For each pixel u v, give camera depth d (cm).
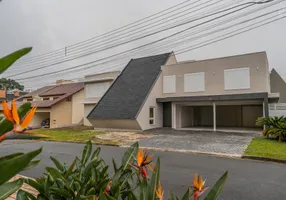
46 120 2369
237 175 589
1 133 87
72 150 985
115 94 1906
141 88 1839
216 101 1659
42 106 2275
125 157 228
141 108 1655
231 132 1555
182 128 1819
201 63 1720
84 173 226
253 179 553
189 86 1759
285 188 490
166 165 698
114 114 1702
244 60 1558
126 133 1534
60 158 812
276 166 682
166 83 1869
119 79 2061
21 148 1064
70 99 2412
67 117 2370
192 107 2189
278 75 2123
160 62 1998
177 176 580
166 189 485
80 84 2677
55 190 192
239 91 1562
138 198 170
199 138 1273
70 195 194
